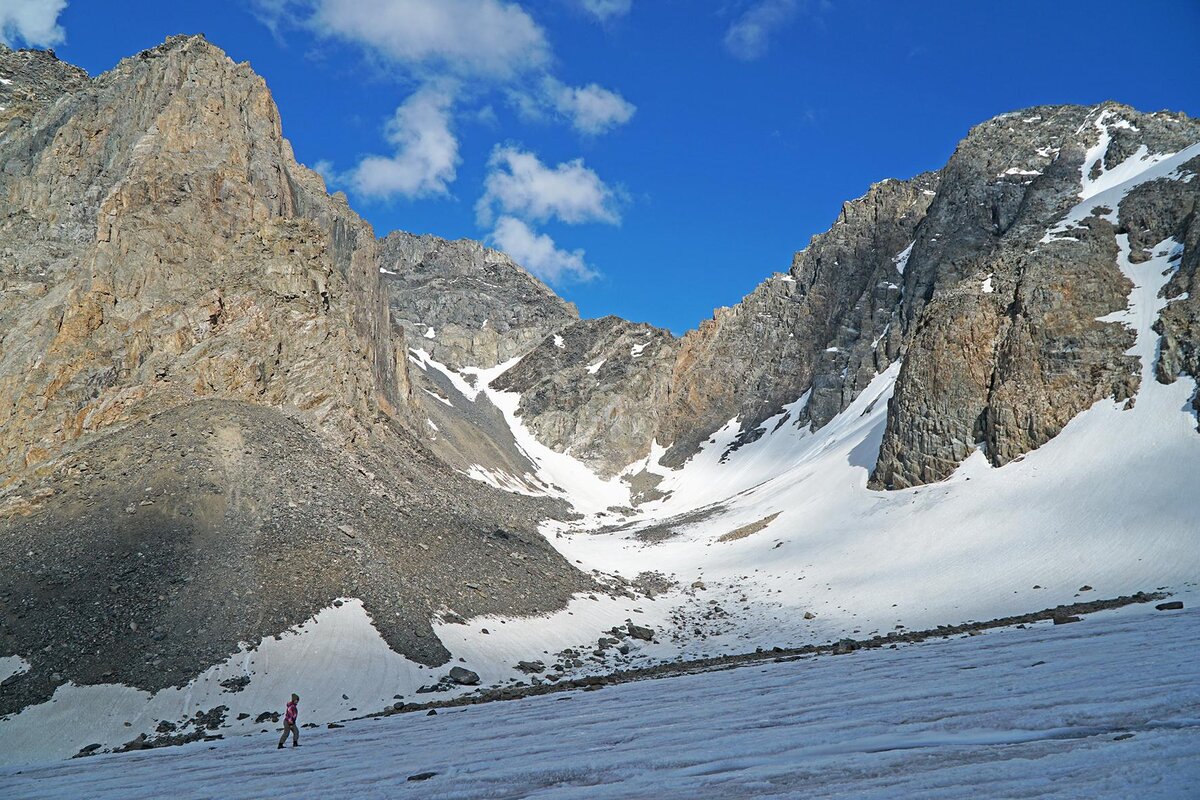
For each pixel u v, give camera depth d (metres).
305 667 44.94
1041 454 78.19
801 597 70.44
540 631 59.50
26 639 44.53
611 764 15.87
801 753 14.38
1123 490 66.69
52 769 31.08
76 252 81.50
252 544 54.81
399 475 82.75
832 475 102.69
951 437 86.12
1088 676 19.02
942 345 90.56
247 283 83.62
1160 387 75.19
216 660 44.41
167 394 72.50
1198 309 76.94
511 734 23.59
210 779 21.98
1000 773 10.95
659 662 54.78
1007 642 33.50
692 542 97.75
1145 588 52.59
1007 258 96.44
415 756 21.34
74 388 68.25
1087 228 96.06
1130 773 10.06
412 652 49.09
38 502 57.59
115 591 48.53
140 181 83.44
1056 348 82.81
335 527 60.50
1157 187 97.00
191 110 92.19
